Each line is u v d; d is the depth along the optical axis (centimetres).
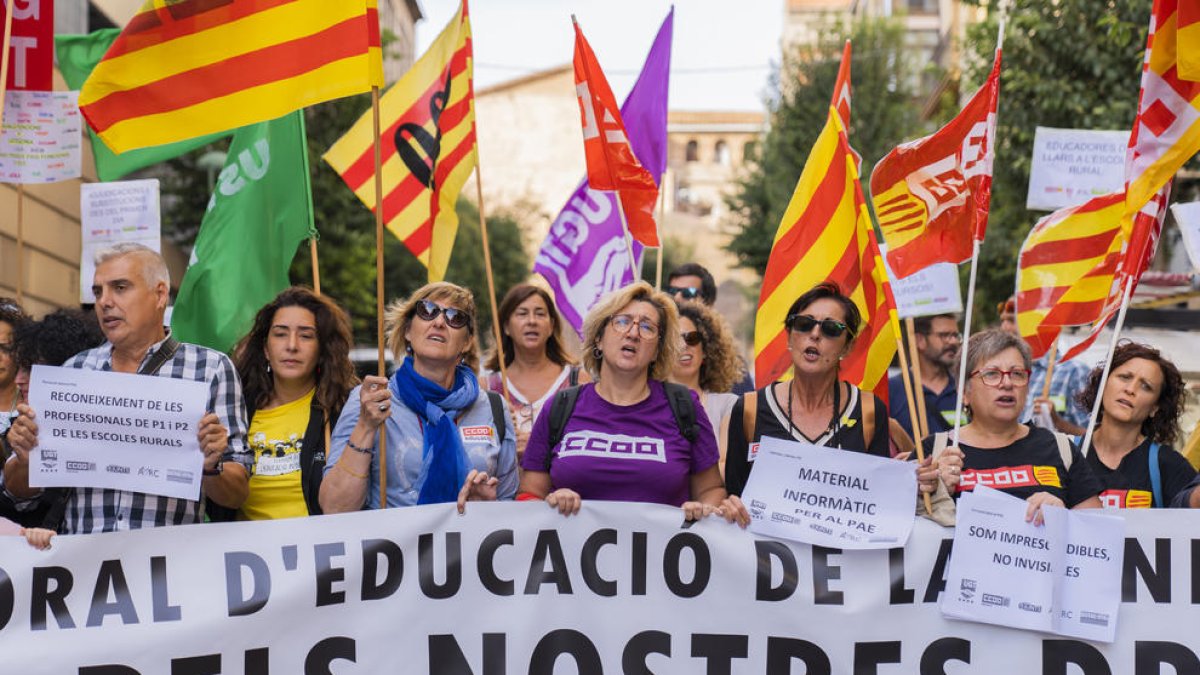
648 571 436
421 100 630
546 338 663
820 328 461
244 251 609
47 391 418
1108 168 767
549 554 435
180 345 451
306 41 462
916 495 434
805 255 552
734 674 434
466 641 430
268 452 486
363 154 631
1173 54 502
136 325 441
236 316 606
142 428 419
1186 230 565
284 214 610
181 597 420
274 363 489
